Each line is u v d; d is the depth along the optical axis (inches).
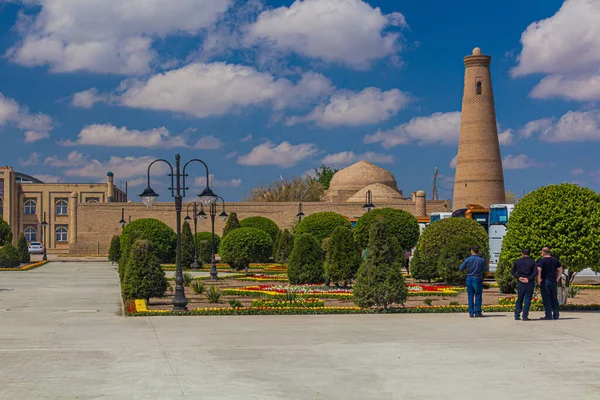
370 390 349.4
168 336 522.9
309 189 3122.5
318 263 1073.5
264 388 353.1
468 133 1876.2
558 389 351.9
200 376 380.5
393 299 696.4
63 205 3284.9
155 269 805.9
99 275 1425.9
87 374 385.1
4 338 514.6
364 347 472.4
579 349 465.4
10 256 1744.6
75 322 613.6
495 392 345.4
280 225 2566.4
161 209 2561.5
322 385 360.2
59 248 3267.7
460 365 411.2
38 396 335.6
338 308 693.9
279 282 1218.6
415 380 371.9
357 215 2556.6
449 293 913.5
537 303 732.0
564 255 705.0
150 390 348.2
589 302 836.0
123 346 476.7
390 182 2886.3
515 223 730.8
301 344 484.4
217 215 2536.9
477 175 1860.2
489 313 687.7
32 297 891.4
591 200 716.7
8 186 3176.7
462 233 1137.4
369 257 707.4
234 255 1454.2
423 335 527.5
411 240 1462.8
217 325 588.7
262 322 610.2
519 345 481.4
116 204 2566.4
